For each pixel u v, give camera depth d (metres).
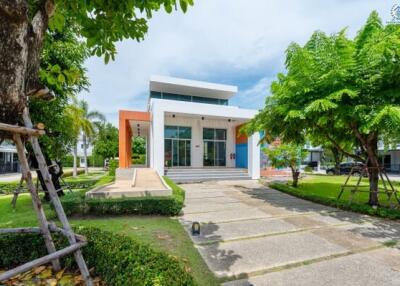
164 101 13.34
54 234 3.05
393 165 25.12
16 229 2.75
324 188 10.92
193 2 2.58
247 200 7.86
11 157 30.69
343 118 5.93
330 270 3.03
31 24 1.70
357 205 6.32
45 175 2.48
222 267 3.09
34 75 1.91
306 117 6.68
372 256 3.46
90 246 2.86
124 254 2.39
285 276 2.88
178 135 16.52
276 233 4.47
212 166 17.41
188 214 5.91
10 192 11.73
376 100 5.82
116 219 5.27
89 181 14.35
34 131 2.18
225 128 18.11
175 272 2.02
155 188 6.98
